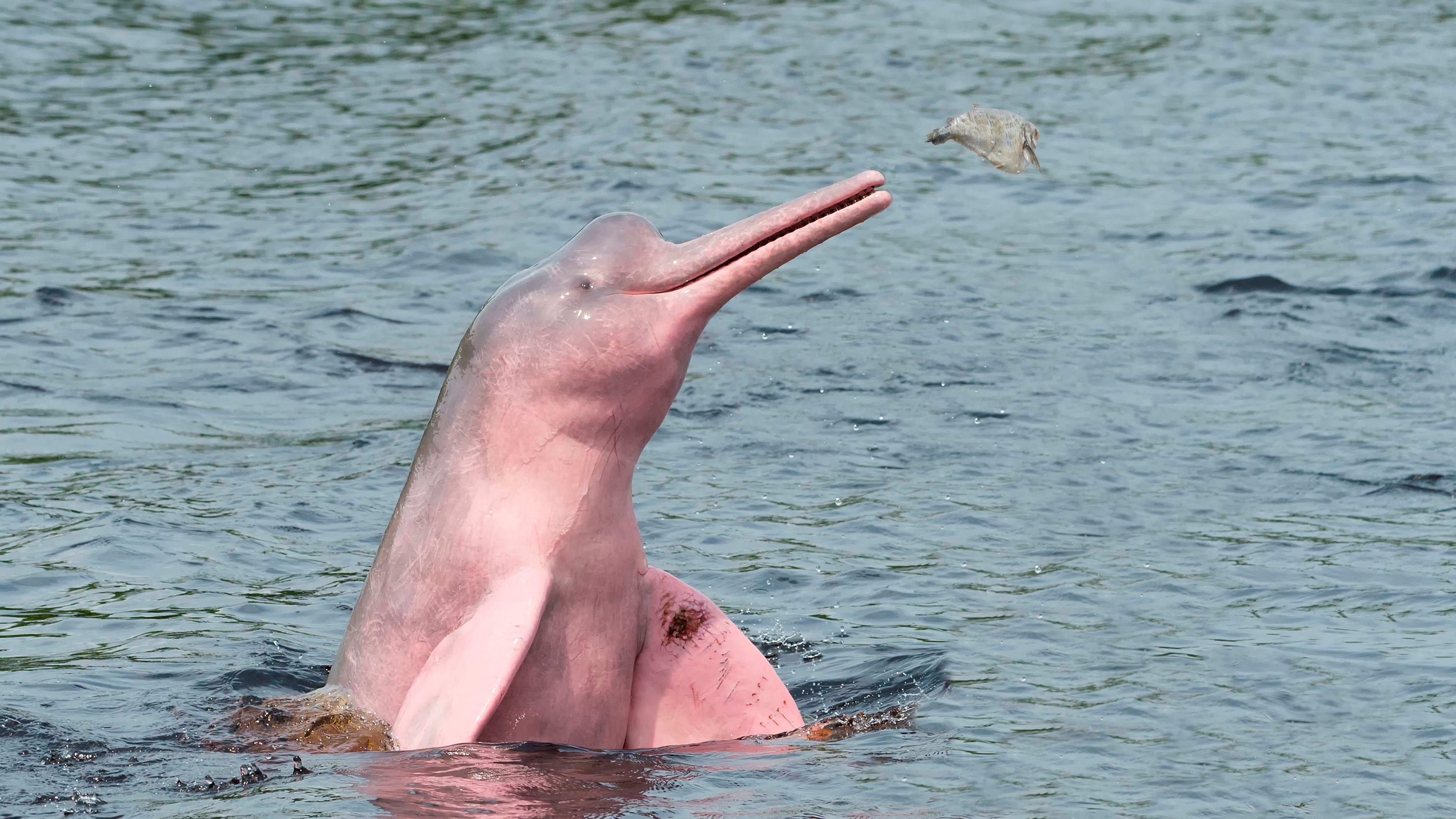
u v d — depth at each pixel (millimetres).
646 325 23078
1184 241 72000
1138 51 114875
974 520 38062
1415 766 21828
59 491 40375
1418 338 56906
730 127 93562
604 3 128125
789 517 38500
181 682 26984
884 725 24312
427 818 19531
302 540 36594
